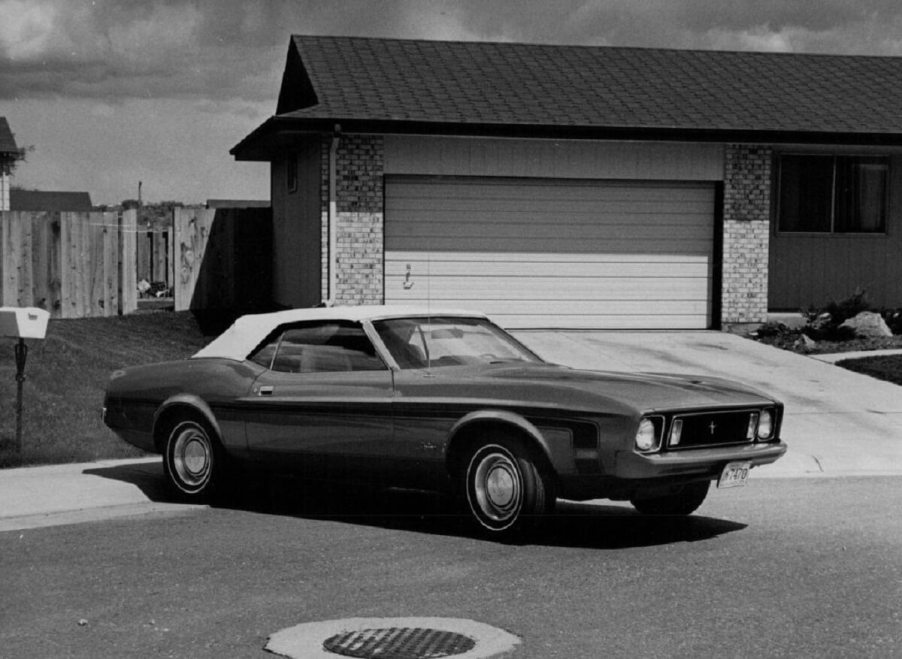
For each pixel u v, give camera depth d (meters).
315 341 9.39
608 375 8.73
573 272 21.45
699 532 8.64
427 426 8.50
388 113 20.36
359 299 20.66
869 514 9.32
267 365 9.59
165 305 27.95
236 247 25.61
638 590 6.92
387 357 8.95
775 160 22.66
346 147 20.48
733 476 8.24
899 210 23.06
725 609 6.50
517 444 8.11
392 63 23.16
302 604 6.68
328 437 9.04
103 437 12.33
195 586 7.09
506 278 21.31
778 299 22.81
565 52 24.81
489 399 8.23
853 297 21.17
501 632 6.08
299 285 22.75
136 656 5.75
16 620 6.41
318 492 10.48
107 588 7.07
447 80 22.45
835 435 13.17
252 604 6.69
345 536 8.54
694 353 18.94
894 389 15.95
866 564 7.56
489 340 9.51
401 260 21.02
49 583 7.21
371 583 7.14
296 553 7.98
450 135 20.41
